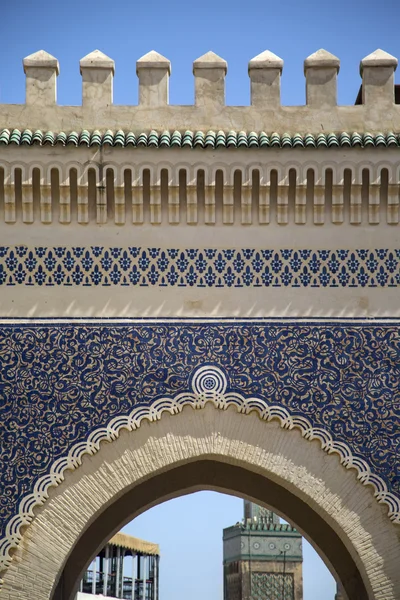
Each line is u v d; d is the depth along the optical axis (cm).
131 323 1611
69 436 1569
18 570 1529
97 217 1644
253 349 1606
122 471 1564
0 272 1625
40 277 1625
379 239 1648
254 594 4028
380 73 1725
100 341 1603
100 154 1641
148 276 1628
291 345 1609
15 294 1617
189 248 1639
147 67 1717
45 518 1546
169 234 1642
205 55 1727
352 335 1614
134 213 1642
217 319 1616
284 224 1650
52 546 1540
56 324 1608
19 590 1523
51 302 1616
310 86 1720
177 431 1578
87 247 1634
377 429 1583
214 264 1634
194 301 1620
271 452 1577
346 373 1602
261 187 1639
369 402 1591
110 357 1598
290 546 4069
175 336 1608
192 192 1638
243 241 1644
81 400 1581
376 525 1558
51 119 1697
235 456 1573
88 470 1562
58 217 1644
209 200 1639
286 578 4044
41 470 1557
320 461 1576
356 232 1650
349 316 1622
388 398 1594
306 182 1642
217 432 1580
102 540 1836
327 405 1589
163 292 1623
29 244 1633
